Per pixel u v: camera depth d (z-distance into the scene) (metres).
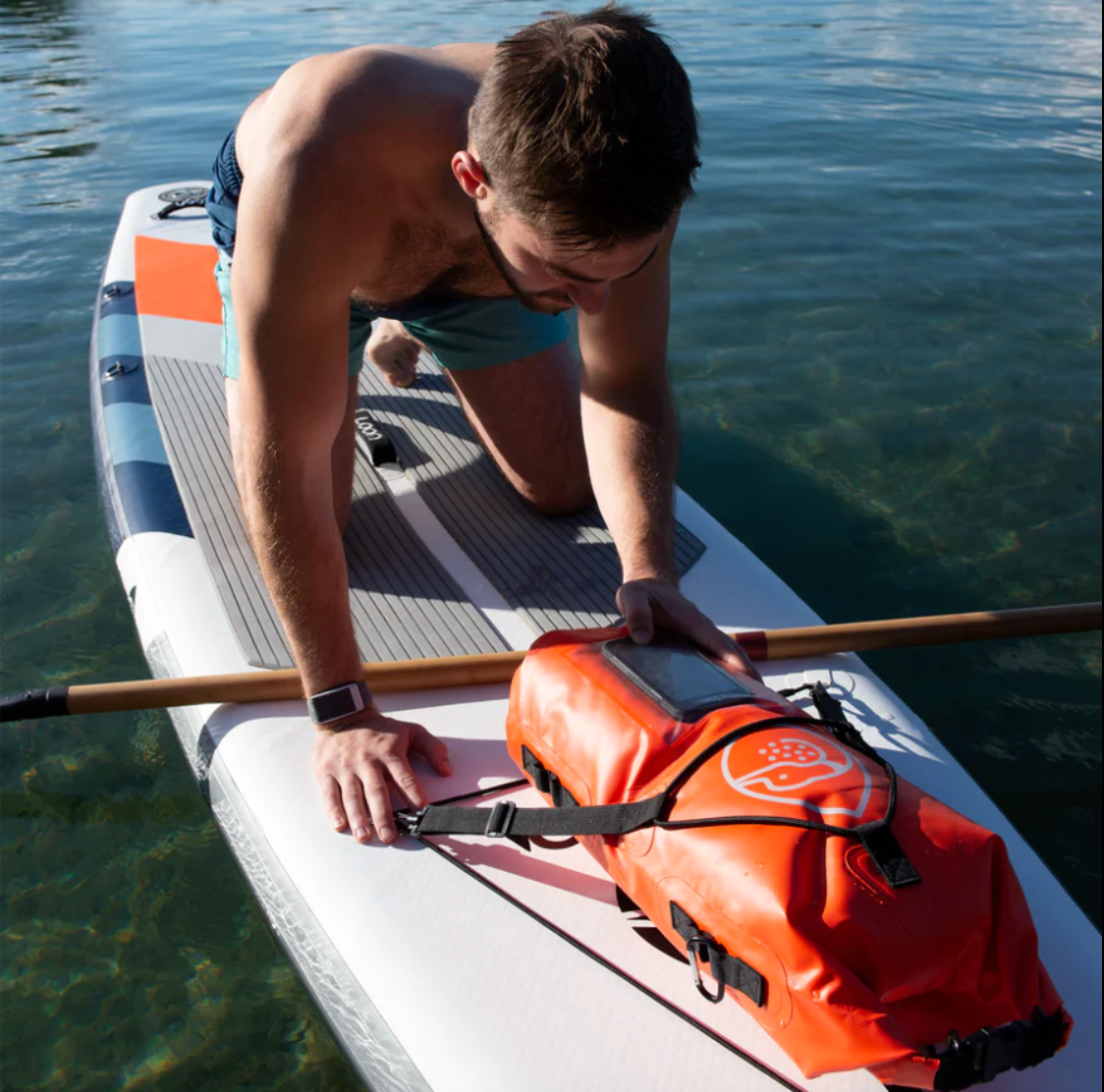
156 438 2.55
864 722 1.74
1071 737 2.25
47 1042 1.63
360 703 1.59
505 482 2.42
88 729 2.21
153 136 5.94
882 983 1.00
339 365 1.47
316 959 1.42
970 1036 0.99
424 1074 1.24
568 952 1.34
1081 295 4.22
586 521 2.29
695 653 1.39
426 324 2.07
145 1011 1.67
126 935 1.79
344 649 1.58
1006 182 5.52
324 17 9.41
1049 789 2.12
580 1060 1.21
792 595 2.07
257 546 1.50
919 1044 0.99
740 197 5.26
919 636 1.90
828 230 4.87
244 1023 1.66
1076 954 1.36
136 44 8.48
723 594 2.07
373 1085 1.33
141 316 3.14
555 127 1.08
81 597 2.56
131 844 1.95
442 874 1.46
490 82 1.17
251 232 1.40
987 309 4.10
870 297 4.20
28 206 4.93
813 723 1.23
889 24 9.59
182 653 1.91
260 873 1.55
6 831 1.97
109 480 2.47
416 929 1.38
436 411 2.70
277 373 1.41
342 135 1.40
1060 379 3.59
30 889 1.87
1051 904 1.44
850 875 1.02
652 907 1.19
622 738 1.25
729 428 3.30
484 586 2.08
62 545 2.75
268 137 1.42
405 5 9.88
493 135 1.14
